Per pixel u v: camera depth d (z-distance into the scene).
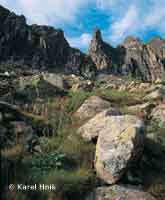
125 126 6.06
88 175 5.11
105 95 15.50
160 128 9.37
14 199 4.07
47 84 15.30
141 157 6.11
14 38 93.25
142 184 5.27
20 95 12.91
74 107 11.61
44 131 7.53
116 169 5.08
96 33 172.25
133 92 18.59
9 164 4.82
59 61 112.94
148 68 178.38
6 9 99.31
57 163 5.34
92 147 6.55
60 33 123.62
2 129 6.30
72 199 4.53
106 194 4.67
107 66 155.88
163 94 15.48
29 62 91.12
